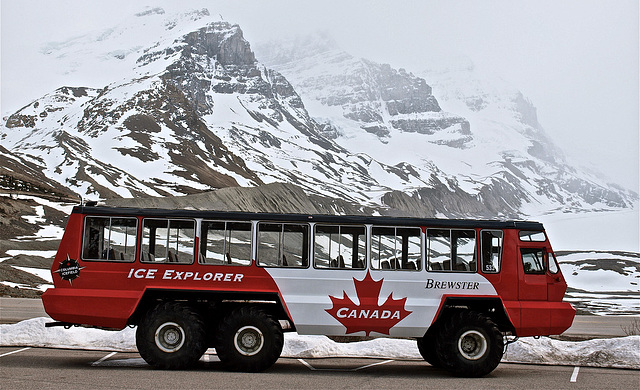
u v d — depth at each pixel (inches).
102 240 561.3
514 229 589.0
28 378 483.5
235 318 544.1
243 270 560.4
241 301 570.9
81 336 684.7
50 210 3380.9
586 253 4249.5
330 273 564.7
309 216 571.2
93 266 557.3
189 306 551.2
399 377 545.6
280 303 563.2
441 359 561.0
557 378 550.6
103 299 551.5
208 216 564.4
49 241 2652.6
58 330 687.1
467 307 592.1
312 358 653.3
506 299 579.8
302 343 668.7
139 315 568.4
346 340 775.1
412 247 576.4
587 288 3004.4
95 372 520.1
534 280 584.1
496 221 591.8
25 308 1208.2
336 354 669.9
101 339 684.1
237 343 542.9
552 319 579.8
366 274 566.9
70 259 557.3
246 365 541.6
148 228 563.8
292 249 566.3
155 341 541.6
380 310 563.2
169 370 541.0
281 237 566.9
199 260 560.1
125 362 580.4
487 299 575.8
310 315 558.6
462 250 581.9
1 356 598.9
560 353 652.1
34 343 669.9
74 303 550.6
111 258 559.5
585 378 550.9
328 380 515.5
